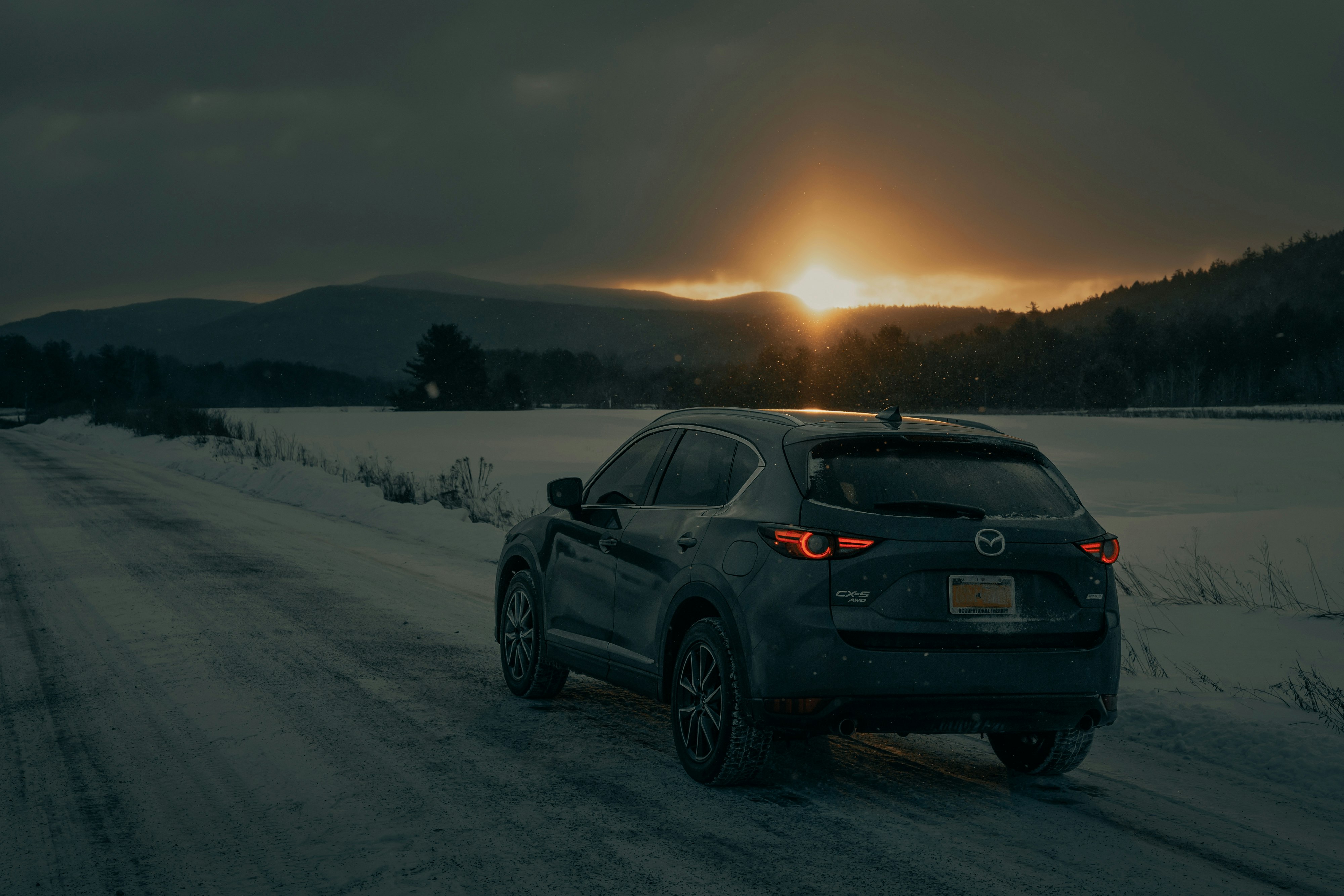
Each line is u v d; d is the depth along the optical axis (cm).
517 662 682
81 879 387
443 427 6606
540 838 431
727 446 538
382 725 602
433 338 14275
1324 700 642
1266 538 1422
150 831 436
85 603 980
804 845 428
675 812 466
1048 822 466
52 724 595
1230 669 751
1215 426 6825
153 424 4806
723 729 482
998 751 565
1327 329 18912
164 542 1438
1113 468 3553
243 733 579
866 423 510
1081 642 476
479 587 1166
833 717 449
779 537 462
